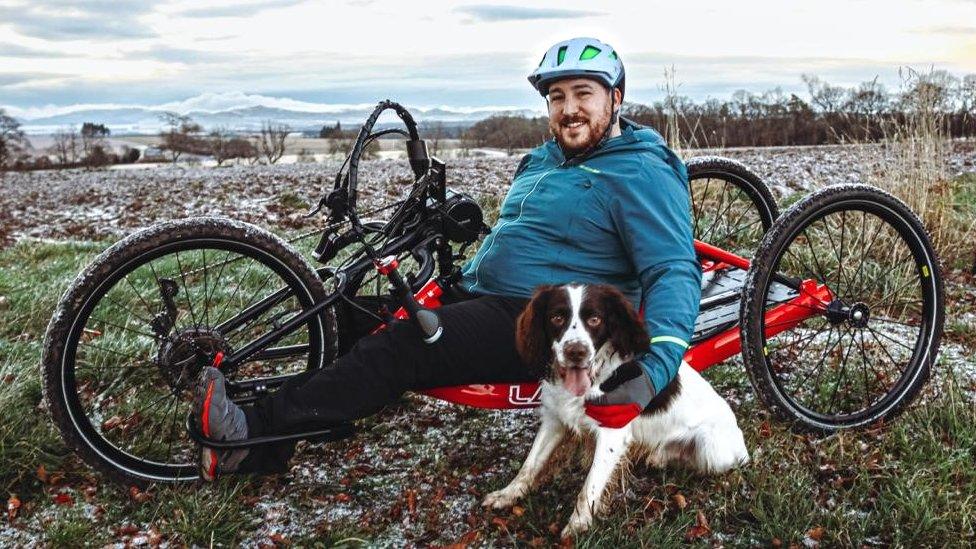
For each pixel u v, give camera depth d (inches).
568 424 105.3
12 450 114.9
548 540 100.3
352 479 114.9
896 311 180.1
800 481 106.9
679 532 99.4
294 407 101.4
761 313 117.6
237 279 202.5
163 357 106.0
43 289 204.2
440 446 124.3
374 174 498.0
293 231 331.3
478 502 109.1
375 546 99.5
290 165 721.6
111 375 145.9
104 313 175.5
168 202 429.1
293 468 117.6
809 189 359.9
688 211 108.3
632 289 112.0
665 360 93.9
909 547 94.5
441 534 102.3
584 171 108.9
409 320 105.1
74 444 106.0
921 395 133.6
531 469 108.0
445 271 123.2
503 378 109.9
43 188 554.6
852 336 140.3
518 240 110.7
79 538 100.6
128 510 107.2
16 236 354.0
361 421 131.0
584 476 114.0
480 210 121.8
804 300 125.0
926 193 233.6
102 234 353.4
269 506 108.3
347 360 103.7
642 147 108.0
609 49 110.5
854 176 393.4
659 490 110.0
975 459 113.4
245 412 102.0
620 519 101.3
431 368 105.0
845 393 136.0
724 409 112.1
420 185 116.1
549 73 109.0
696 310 100.0
